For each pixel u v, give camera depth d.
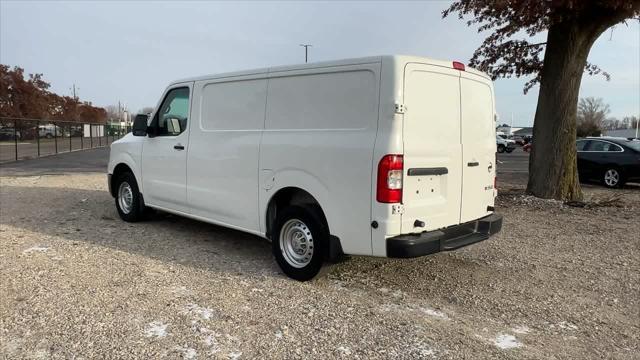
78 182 13.13
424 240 4.38
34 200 9.76
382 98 4.30
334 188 4.59
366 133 4.39
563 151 10.61
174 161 6.60
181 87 6.54
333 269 5.25
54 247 6.00
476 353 3.64
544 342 3.91
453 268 5.70
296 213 4.93
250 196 5.50
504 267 5.83
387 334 3.87
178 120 6.57
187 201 6.45
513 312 4.49
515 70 12.79
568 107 10.54
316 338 3.76
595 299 4.90
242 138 5.57
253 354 3.48
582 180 15.90
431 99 4.58
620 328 4.25
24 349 3.43
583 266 5.96
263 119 5.37
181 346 3.55
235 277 5.10
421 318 4.23
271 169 5.20
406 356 3.53
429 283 5.15
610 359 3.68
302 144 4.86
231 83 5.76
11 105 47.81
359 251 4.45
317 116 4.81
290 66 5.05
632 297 4.99
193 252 6.00
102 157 24.55
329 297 4.62
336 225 4.60
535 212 9.49
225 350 3.52
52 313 4.02
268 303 4.41
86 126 36.06
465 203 5.11
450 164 4.84
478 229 5.29
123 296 4.43
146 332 3.74
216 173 5.94
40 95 51.22
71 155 25.81
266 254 6.01
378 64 4.34
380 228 4.28
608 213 9.42
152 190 7.09
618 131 82.44
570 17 9.64
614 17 9.81
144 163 7.19
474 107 5.20
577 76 10.52
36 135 25.55
